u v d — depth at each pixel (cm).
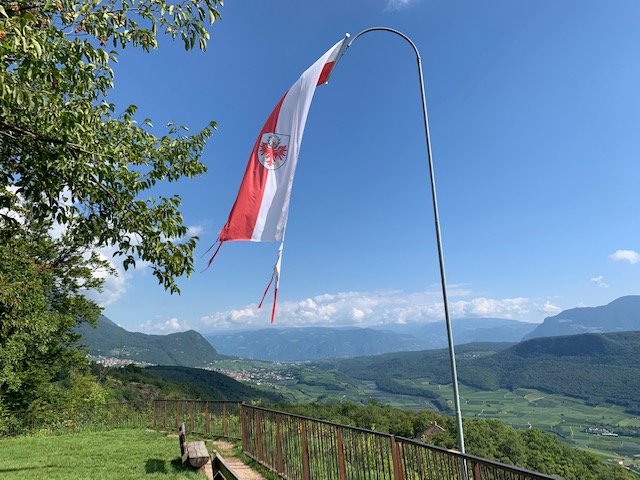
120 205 553
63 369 2259
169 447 1100
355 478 543
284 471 764
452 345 789
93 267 2286
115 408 1797
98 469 837
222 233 596
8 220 641
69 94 484
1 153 537
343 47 835
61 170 516
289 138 631
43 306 1753
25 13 373
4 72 368
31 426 1723
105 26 474
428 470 411
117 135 593
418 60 927
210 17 496
